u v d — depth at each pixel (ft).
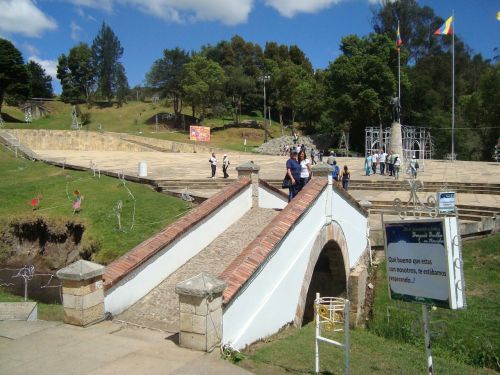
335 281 49.11
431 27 248.32
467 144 202.18
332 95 211.00
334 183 43.70
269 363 26.20
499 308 44.55
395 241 22.06
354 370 29.37
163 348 25.22
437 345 39.47
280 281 34.04
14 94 263.90
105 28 351.87
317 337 26.58
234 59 368.07
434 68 240.73
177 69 295.48
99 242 67.05
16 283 62.39
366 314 47.26
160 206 76.74
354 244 51.21
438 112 215.72
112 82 350.23
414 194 53.47
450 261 19.94
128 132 269.85
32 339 26.30
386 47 203.41
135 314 31.76
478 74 258.37
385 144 149.59
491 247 57.21
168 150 208.64
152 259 35.14
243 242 41.11
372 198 81.56
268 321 32.19
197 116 313.53
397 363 32.19
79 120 298.56
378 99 199.31
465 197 82.23
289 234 35.63
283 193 54.70
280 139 223.51
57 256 71.72
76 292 28.48
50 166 120.16
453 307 19.79
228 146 233.96
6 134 162.09
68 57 350.43
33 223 74.79
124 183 91.15
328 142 235.40
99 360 23.54
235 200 45.50
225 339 27.14
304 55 387.96
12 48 257.14
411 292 21.39
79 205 78.69
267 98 325.42
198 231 40.24
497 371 35.65
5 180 106.52
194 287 24.80
